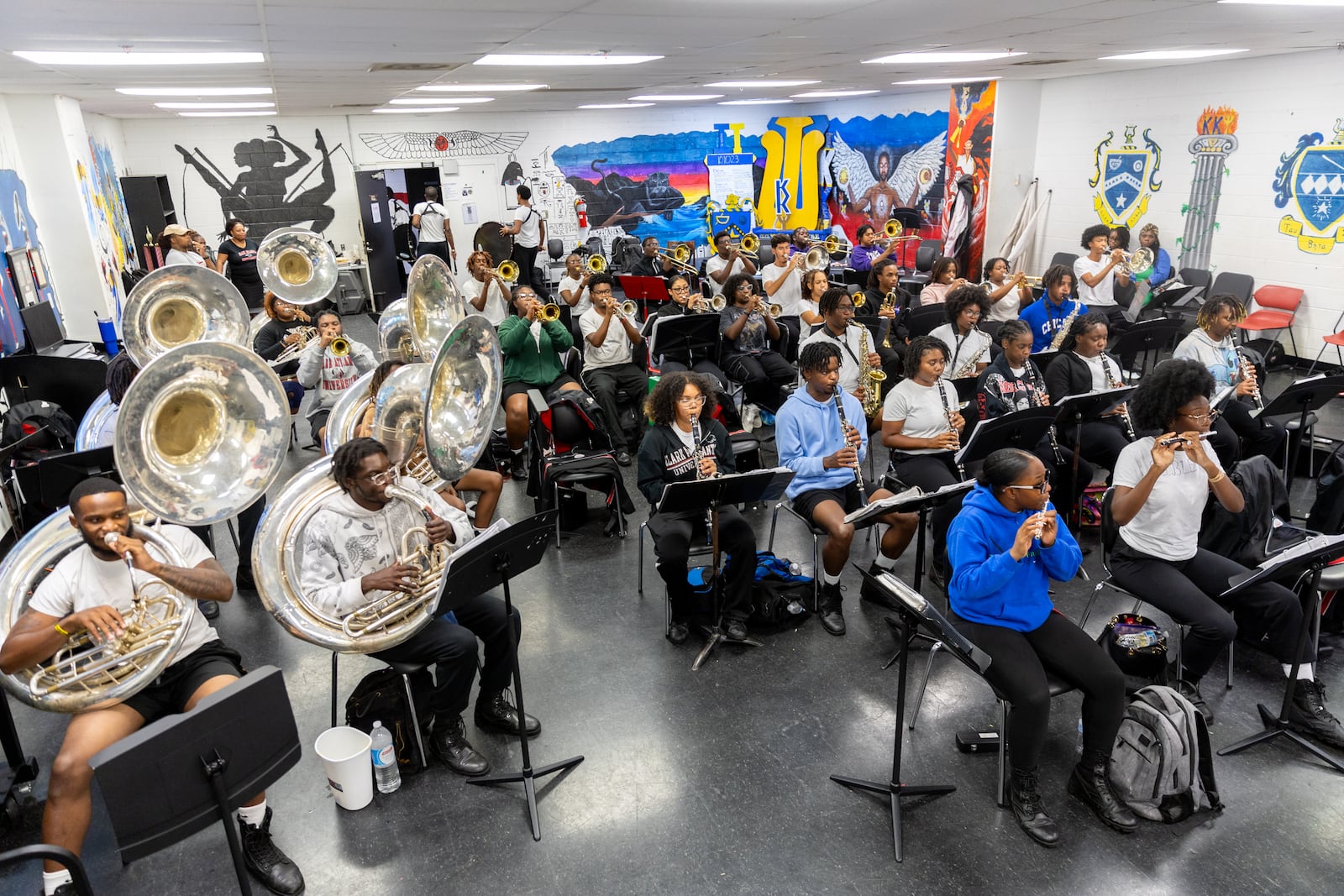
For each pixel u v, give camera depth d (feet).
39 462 11.10
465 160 40.47
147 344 14.07
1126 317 25.25
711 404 12.92
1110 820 8.84
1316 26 16.58
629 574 14.56
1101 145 30.83
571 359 21.30
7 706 9.18
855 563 14.76
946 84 34.01
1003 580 8.87
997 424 12.28
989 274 21.88
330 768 9.14
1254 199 25.76
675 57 19.17
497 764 9.97
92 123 27.68
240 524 13.69
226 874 8.52
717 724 10.65
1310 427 16.24
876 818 9.07
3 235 18.94
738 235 41.14
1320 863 8.35
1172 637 12.40
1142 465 10.48
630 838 8.86
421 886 8.31
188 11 10.45
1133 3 12.99
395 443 11.15
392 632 8.95
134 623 8.12
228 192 36.94
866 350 16.39
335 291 37.17
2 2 9.14
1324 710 10.12
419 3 10.80
